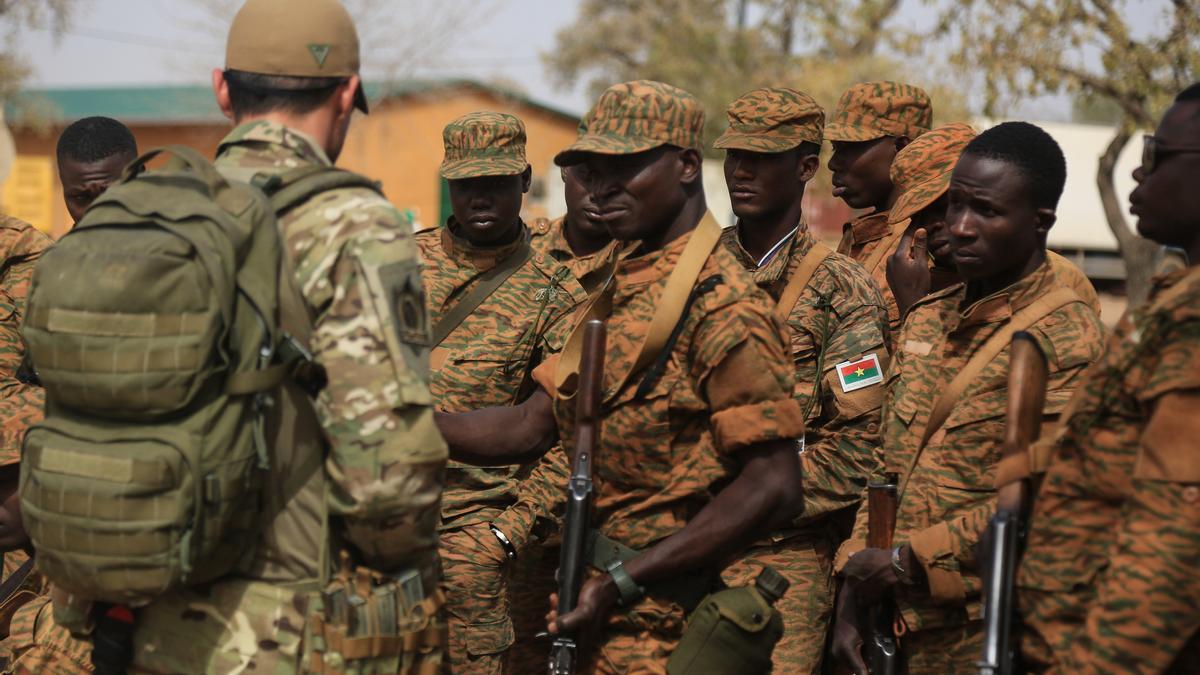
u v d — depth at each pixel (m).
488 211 6.23
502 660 6.01
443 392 6.17
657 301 3.92
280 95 3.68
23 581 5.68
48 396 3.48
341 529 3.58
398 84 38.78
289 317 3.39
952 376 4.40
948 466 4.28
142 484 3.19
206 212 3.28
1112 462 3.29
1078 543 3.39
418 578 3.67
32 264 5.95
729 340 3.79
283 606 3.49
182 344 3.20
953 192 4.29
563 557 3.86
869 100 6.84
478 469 6.06
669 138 3.90
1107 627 3.02
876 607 4.51
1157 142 3.36
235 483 3.32
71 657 4.69
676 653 3.85
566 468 6.00
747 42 36.25
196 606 3.53
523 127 6.48
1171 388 3.02
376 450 3.35
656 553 3.88
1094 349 4.15
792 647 5.28
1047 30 19.55
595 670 4.04
